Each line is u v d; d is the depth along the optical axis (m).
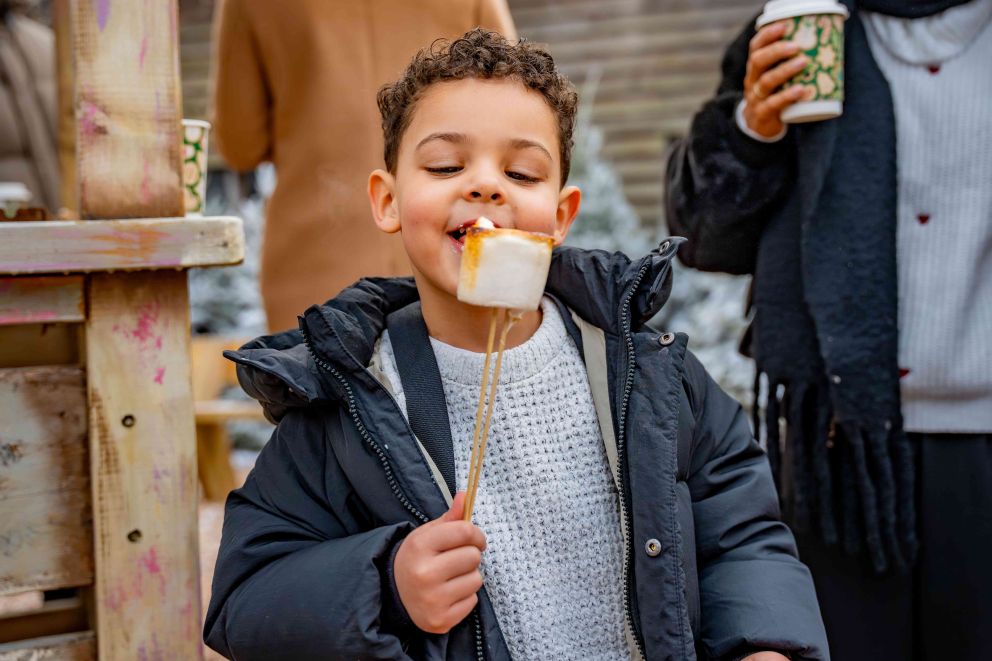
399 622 1.50
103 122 1.72
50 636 1.80
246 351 1.64
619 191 6.99
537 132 1.62
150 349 1.76
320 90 2.94
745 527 1.73
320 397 1.61
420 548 1.44
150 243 1.70
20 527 1.72
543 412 1.68
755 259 2.39
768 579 1.66
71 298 1.72
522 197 1.59
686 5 8.04
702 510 1.74
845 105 2.16
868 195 2.12
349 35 2.95
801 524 2.21
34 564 1.73
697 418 1.77
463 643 1.53
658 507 1.59
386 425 1.58
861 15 2.21
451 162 1.59
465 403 1.67
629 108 8.18
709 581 1.69
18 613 1.79
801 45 2.10
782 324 2.23
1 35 4.76
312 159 2.96
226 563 1.61
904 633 2.20
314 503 1.64
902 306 2.14
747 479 1.77
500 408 1.66
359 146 2.94
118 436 1.75
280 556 1.59
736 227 2.30
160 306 1.76
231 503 1.69
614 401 1.68
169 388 1.77
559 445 1.67
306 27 2.93
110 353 1.74
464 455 1.65
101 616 1.74
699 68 8.05
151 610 1.76
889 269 2.12
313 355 1.59
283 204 3.03
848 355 2.11
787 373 2.21
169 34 1.75
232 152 3.13
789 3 2.11
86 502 1.76
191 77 8.88
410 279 1.86
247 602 1.54
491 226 1.44
